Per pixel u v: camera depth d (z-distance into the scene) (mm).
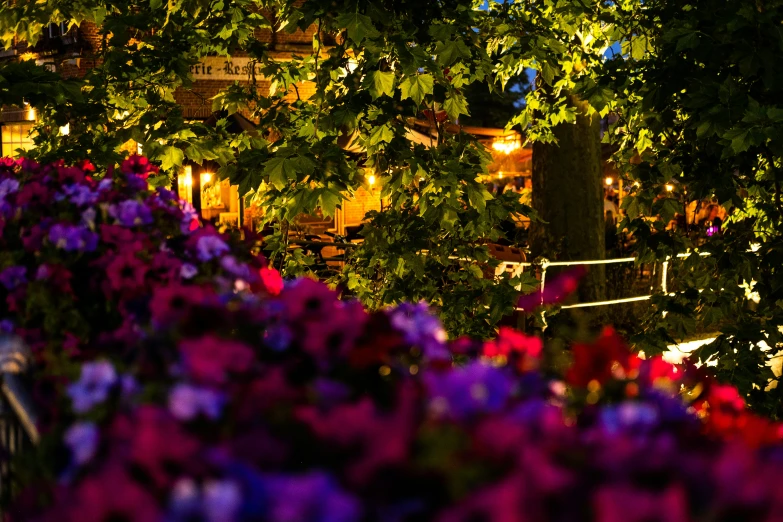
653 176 6363
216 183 6562
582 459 1655
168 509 1542
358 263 7188
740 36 5312
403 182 6227
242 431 1853
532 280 6941
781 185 6461
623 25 7395
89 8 6922
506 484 1438
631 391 2229
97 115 6598
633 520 1374
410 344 2418
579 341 2438
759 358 5828
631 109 6879
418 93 5832
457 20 6211
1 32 6926
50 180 3510
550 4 7660
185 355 2027
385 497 1608
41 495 2002
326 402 1936
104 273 3092
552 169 11445
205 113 17453
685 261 6398
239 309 2449
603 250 11555
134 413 1887
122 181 3635
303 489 1438
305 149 5715
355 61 6730
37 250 3111
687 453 1756
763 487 1466
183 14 7078
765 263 5941
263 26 7473
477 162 6645
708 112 5223
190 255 3295
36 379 2529
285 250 7242
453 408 1770
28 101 5883
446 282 7559
